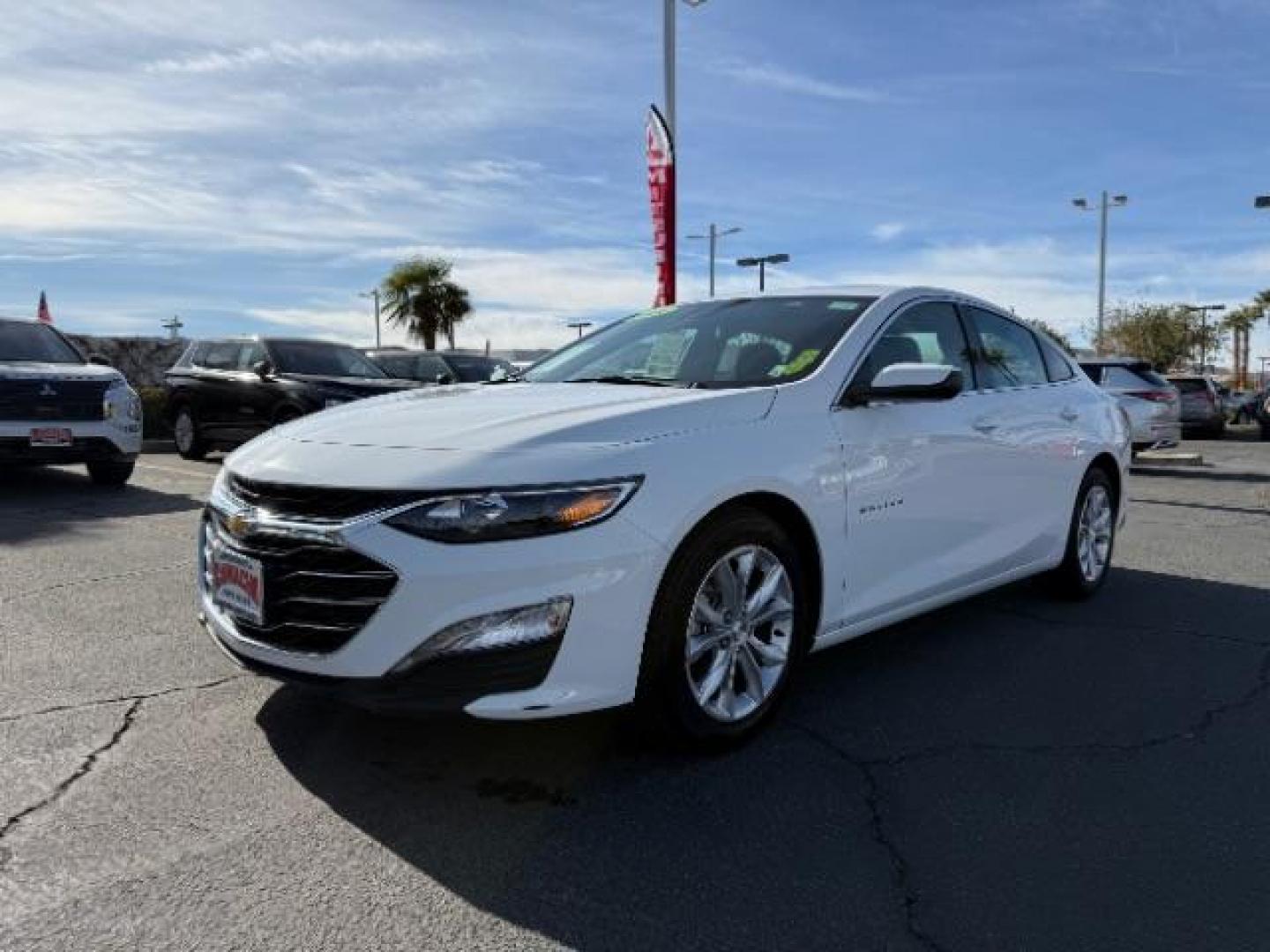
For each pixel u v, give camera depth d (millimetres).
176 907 2467
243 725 3574
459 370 16594
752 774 3250
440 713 2875
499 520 2875
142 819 2898
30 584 5637
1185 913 2494
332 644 2977
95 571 5957
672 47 12562
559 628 2922
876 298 4375
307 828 2859
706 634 3348
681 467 3186
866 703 3922
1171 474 13414
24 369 8992
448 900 2516
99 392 9227
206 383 12602
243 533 3152
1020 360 5184
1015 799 3107
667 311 4906
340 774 3197
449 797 3057
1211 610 5406
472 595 2846
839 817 2971
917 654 4562
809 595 3734
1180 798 3123
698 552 3205
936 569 4324
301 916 2438
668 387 3844
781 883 2611
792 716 3768
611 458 3059
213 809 2961
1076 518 5438
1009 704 3922
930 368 3748
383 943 2336
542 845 2783
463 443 3070
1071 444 5293
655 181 12664
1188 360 49188
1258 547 7336
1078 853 2781
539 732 3531
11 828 2844
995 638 4832
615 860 2711
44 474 10867
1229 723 3750
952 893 2576
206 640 4559
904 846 2807
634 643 3061
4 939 2330
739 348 4184
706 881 2619
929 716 3789
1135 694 4059
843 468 3756
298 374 12016
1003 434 4703
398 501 2902
